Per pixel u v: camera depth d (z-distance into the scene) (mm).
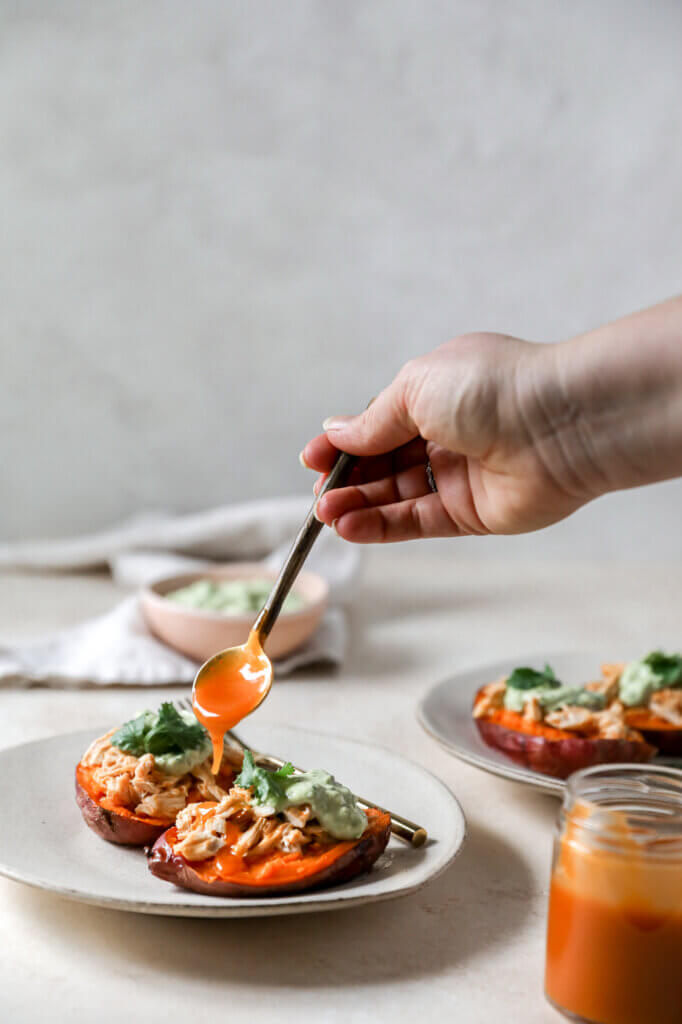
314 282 1884
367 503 798
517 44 1799
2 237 1882
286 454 1934
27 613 1466
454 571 1835
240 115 1845
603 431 604
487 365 621
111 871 669
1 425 1937
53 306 1901
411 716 1090
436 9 1798
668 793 586
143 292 1896
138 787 708
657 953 543
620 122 1806
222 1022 564
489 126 1823
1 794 760
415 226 1858
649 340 574
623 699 941
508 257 1857
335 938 650
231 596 1261
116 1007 575
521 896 715
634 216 1829
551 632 1450
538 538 1949
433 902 701
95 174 1865
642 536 1937
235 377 1916
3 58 1840
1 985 590
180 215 1874
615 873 550
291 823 641
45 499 1961
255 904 593
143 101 1848
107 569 1753
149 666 1160
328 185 1855
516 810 860
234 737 856
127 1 1822
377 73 1822
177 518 1959
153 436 1938
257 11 1817
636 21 1775
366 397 1912
